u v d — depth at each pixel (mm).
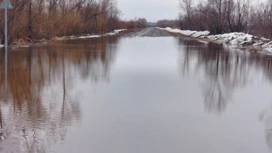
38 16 30250
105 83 11359
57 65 15648
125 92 9992
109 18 69562
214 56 21562
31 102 8586
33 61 16703
